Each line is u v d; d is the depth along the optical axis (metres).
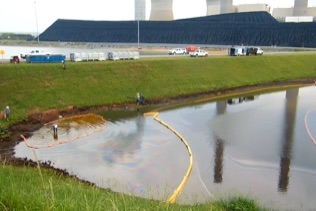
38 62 47.75
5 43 133.12
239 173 22.89
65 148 26.92
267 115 39.44
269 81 60.78
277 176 22.50
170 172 22.69
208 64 58.75
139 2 198.12
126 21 153.12
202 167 23.81
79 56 50.94
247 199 15.88
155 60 54.09
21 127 31.64
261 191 20.23
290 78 64.25
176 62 55.53
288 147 28.38
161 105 43.78
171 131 32.59
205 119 37.47
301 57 73.50
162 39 136.75
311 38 116.62
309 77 66.50
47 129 31.92
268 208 17.94
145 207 10.05
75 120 35.38
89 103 40.25
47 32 157.50
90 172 22.31
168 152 26.66
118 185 20.20
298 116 39.06
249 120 37.16
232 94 51.62
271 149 27.83
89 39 146.38
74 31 153.88
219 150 27.47
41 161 23.97
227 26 133.62
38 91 38.50
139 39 139.12
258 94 52.31
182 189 20.16
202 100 47.25
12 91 36.69
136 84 46.94
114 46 119.50
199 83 52.62
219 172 22.98
